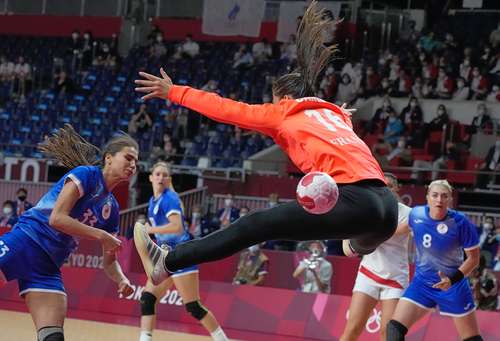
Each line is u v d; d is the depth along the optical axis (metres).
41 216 8.45
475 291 16.95
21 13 43.00
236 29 38.00
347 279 19.14
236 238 6.77
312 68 7.40
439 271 10.88
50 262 8.47
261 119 6.92
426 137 29.66
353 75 32.94
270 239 6.73
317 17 7.45
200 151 31.27
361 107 32.12
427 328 15.66
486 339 15.06
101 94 36.44
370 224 6.52
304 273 18.30
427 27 37.00
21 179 29.52
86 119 35.16
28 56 40.44
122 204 27.28
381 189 6.71
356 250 7.41
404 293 11.38
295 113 7.00
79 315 18.56
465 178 27.77
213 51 37.91
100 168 8.55
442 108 30.16
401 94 32.25
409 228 11.41
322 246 18.34
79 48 38.94
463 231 11.05
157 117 34.06
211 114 6.94
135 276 19.33
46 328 8.17
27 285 8.39
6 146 34.69
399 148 28.41
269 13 38.50
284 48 35.88
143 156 30.77
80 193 8.20
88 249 20.72
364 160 6.78
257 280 19.27
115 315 18.98
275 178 26.95
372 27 35.94
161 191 12.81
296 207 6.59
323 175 6.30
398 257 11.59
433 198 11.13
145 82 7.08
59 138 9.13
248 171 27.62
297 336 16.97
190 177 27.97
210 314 12.41
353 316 11.61
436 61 32.72
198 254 6.98
